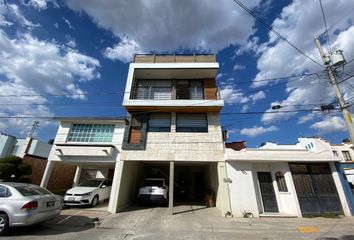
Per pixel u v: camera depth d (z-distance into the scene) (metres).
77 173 15.66
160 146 12.00
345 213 9.91
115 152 12.08
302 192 10.40
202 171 17.52
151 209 11.62
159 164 16.97
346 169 16.47
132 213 10.40
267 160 10.77
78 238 6.23
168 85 14.20
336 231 7.48
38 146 25.42
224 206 10.26
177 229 7.69
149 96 13.78
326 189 10.43
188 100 12.42
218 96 12.83
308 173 10.80
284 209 10.38
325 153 10.91
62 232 6.79
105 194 12.81
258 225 8.38
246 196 10.41
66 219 8.52
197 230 7.60
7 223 6.00
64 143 12.45
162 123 12.84
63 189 16.34
